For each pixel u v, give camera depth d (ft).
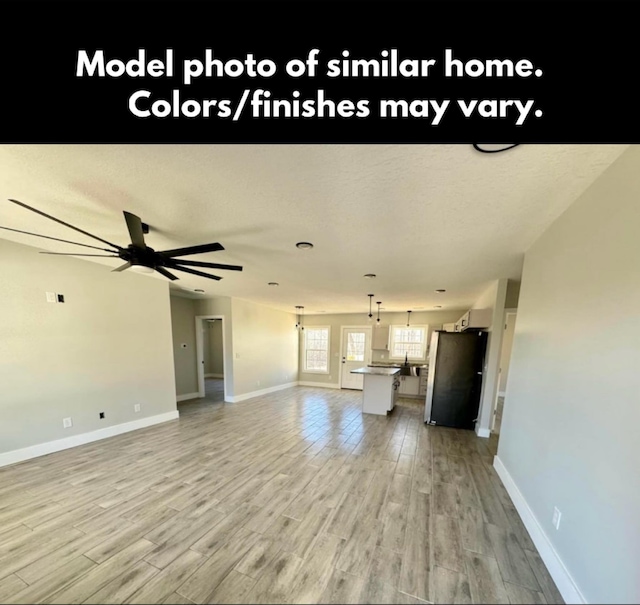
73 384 10.89
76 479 8.50
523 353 7.92
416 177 4.64
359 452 10.89
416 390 21.76
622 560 3.56
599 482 4.15
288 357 25.66
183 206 5.83
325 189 5.07
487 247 8.16
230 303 18.72
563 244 5.83
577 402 4.93
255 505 7.32
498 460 9.38
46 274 10.17
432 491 8.10
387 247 8.32
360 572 5.24
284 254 9.17
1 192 5.27
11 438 9.33
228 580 5.03
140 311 13.34
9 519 6.64
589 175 4.56
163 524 6.52
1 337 9.15
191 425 13.97
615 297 4.13
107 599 4.66
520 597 4.80
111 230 7.40
